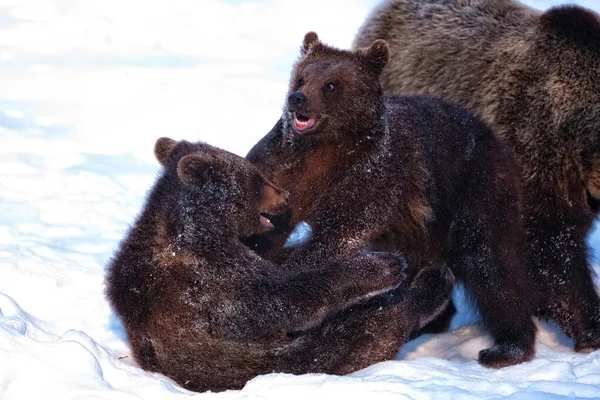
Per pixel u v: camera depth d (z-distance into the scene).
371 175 10.94
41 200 16.06
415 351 12.09
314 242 10.85
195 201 10.23
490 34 14.32
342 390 8.95
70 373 9.06
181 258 9.98
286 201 10.92
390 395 8.77
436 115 11.98
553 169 12.69
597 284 13.52
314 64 11.44
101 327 11.59
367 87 11.20
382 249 11.60
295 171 11.38
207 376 10.15
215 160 10.49
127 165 18.77
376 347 10.60
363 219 10.84
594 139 12.63
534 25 14.03
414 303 11.31
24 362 9.00
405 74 15.16
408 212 11.34
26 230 14.84
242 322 9.95
